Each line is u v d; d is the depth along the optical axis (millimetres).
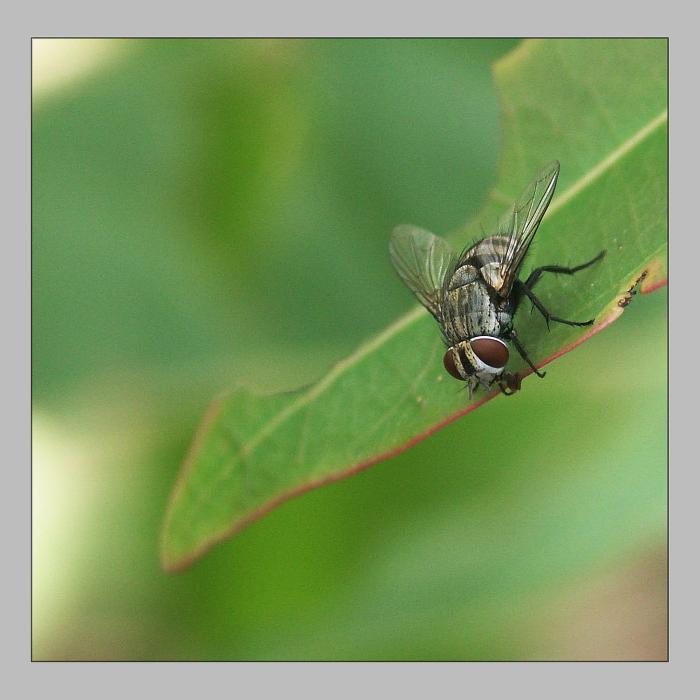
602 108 176
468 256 176
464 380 171
